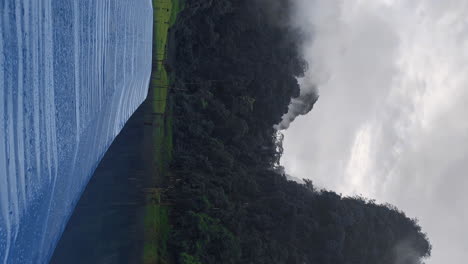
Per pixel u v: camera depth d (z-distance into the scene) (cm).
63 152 1475
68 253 3597
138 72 3322
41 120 1255
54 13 1343
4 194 1012
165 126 5512
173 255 4766
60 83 1417
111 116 2364
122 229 4303
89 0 1733
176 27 6053
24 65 1127
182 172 5412
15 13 1070
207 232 4869
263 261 5250
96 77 1897
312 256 5878
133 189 4566
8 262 1041
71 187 1695
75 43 1566
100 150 2186
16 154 1081
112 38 2217
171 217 5019
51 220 1445
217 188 5422
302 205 6188
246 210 5791
